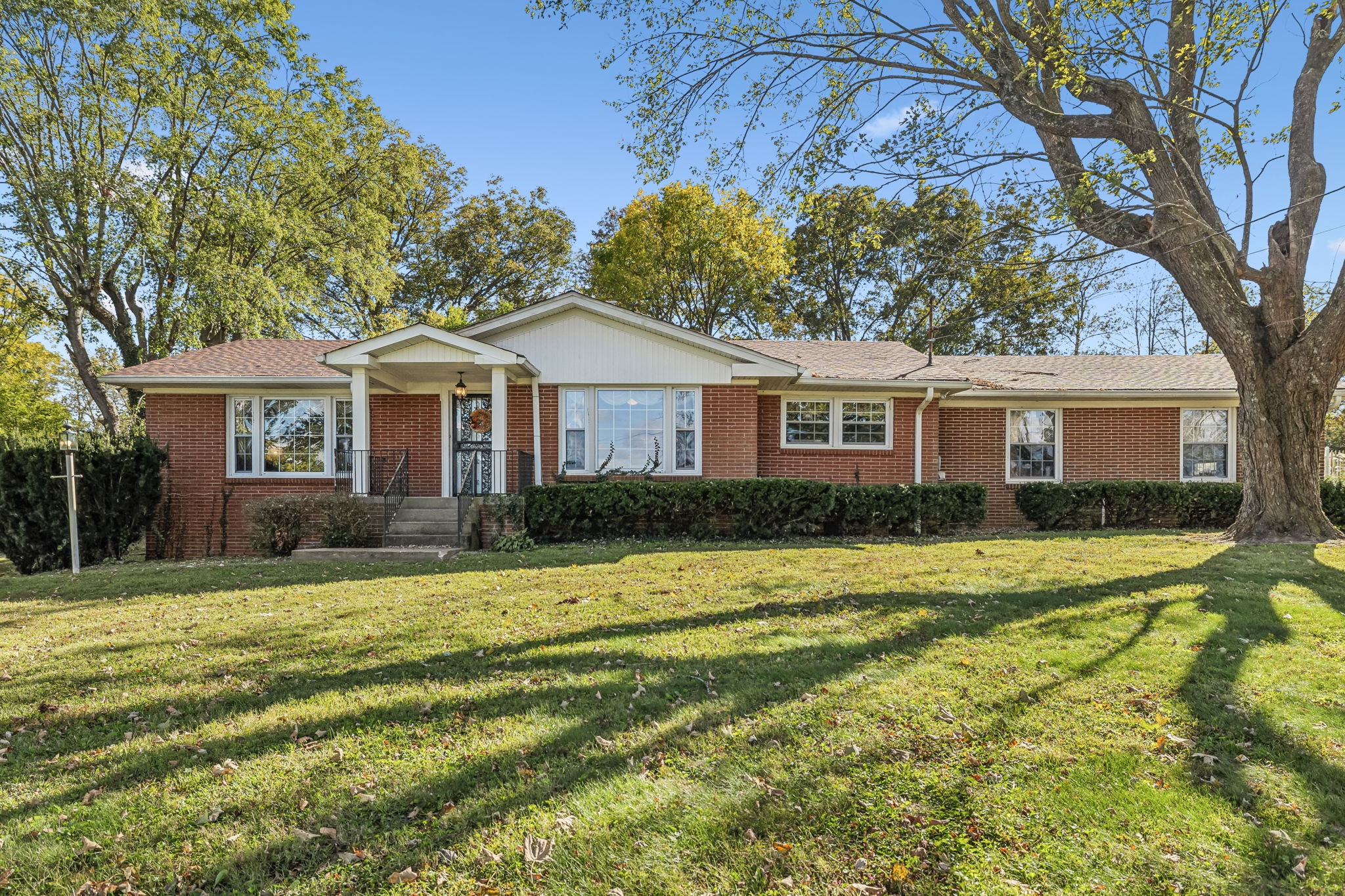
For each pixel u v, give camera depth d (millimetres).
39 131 18531
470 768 3383
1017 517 15078
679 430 13281
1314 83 10156
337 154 24062
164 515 13266
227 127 20656
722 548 10875
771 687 4332
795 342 18109
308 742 3719
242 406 13656
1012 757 3391
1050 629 5438
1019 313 19688
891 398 14523
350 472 13703
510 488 13117
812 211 9477
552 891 2498
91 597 7988
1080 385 14891
